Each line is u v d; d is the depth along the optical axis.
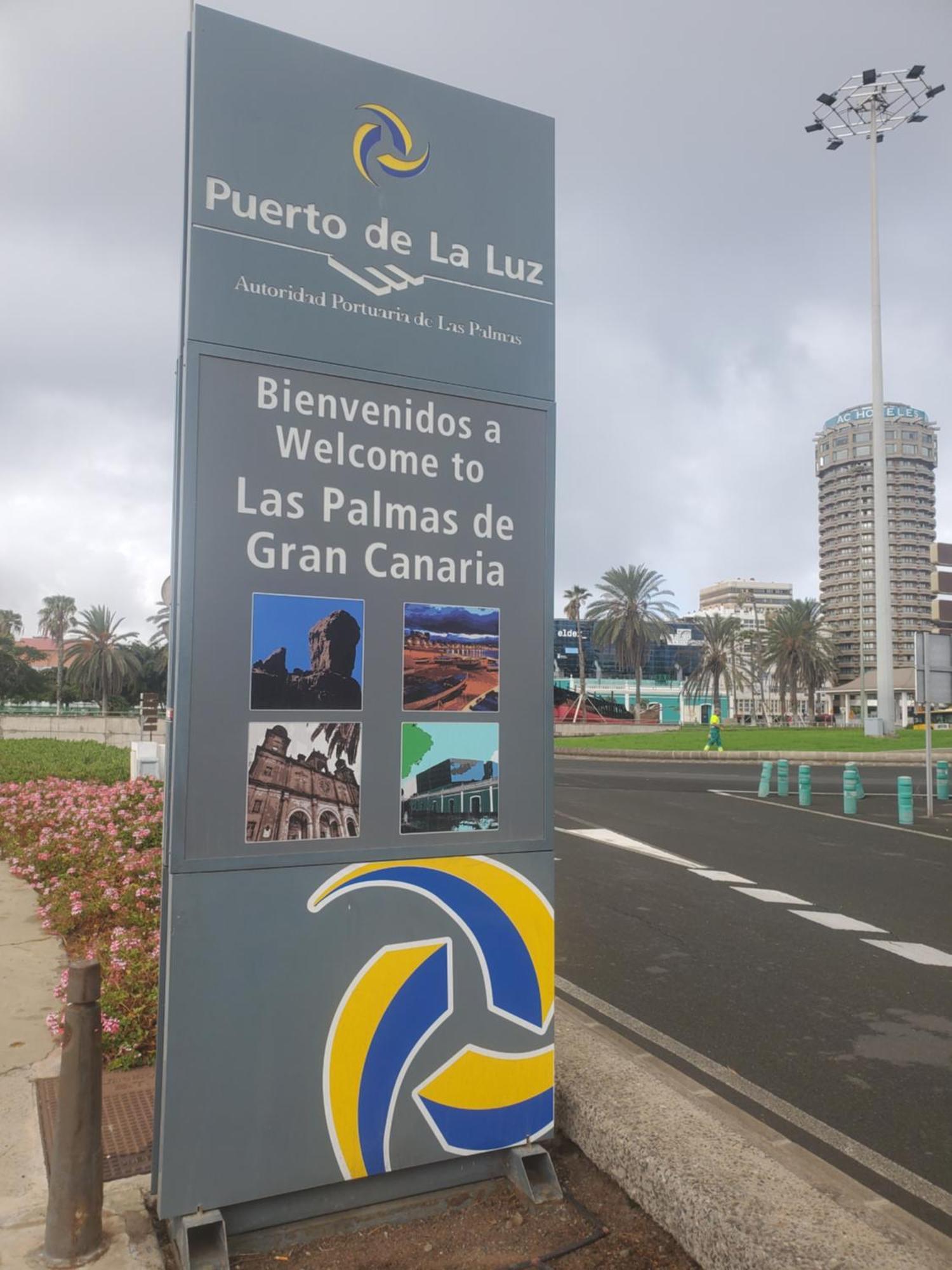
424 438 3.44
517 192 3.72
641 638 67.69
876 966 6.87
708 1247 2.90
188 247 3.13
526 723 3.54
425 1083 3.26
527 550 3.60
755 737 42.66
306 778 3.14
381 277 3.41
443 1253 3.01
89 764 18.81
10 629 117.06
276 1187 3.02
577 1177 3.47
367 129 3.44
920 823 14.61
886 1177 3.79
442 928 3.32
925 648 16.02
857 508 175.12
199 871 2.96
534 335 3.70
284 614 3.14
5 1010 5.40
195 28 3.19
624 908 8.70
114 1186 3.34
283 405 3.21
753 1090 4.66
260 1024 3.02
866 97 38.22
